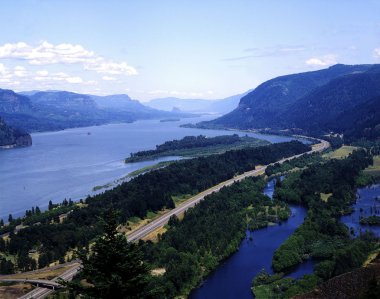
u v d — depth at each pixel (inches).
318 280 6914.4
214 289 7440.9
